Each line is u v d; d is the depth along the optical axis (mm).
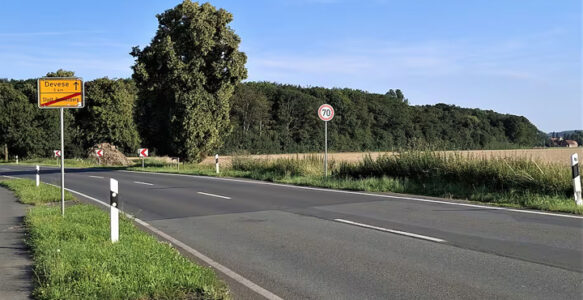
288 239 8086
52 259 6191
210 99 33531
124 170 32656
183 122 32656
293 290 5387
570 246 7152
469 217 9867
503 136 98250
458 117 96938
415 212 10688
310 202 12773
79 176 26141
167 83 33219
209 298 4969
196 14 32531
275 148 78812
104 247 6906
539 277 5648
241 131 76562
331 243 7695
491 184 13586
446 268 6109
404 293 5191
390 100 102875
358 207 11633
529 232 8211
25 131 65375
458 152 15844
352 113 90000
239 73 34000
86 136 71625
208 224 9750
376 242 7688
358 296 5129
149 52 32531
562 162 13203
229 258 6891
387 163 17203
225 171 25406
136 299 4965
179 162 34562
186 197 14617
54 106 9984
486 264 6254
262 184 18656
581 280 5520
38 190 16641
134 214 11211
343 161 19922
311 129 84812
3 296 5207
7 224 9953
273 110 86000
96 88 71062
